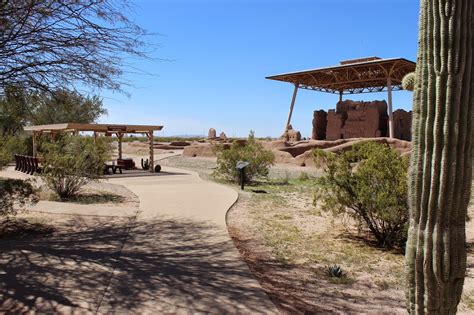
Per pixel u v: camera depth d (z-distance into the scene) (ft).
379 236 28.22
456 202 11.32
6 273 18.93
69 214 33.76
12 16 21.13
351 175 28.89
